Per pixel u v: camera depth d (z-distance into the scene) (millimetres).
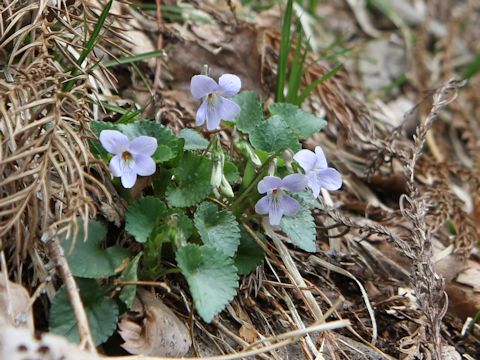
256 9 580
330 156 507
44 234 368
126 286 367
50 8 413
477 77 720
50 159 368
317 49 597
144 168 367
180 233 370
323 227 436
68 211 360
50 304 365
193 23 517
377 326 422
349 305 423
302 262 428
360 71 654
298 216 396
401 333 421
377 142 507
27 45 393
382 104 615
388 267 451
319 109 526
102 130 379
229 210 399
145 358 348
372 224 435
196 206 399
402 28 731
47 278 362
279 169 395
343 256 438
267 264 417
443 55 719
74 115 395
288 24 473
